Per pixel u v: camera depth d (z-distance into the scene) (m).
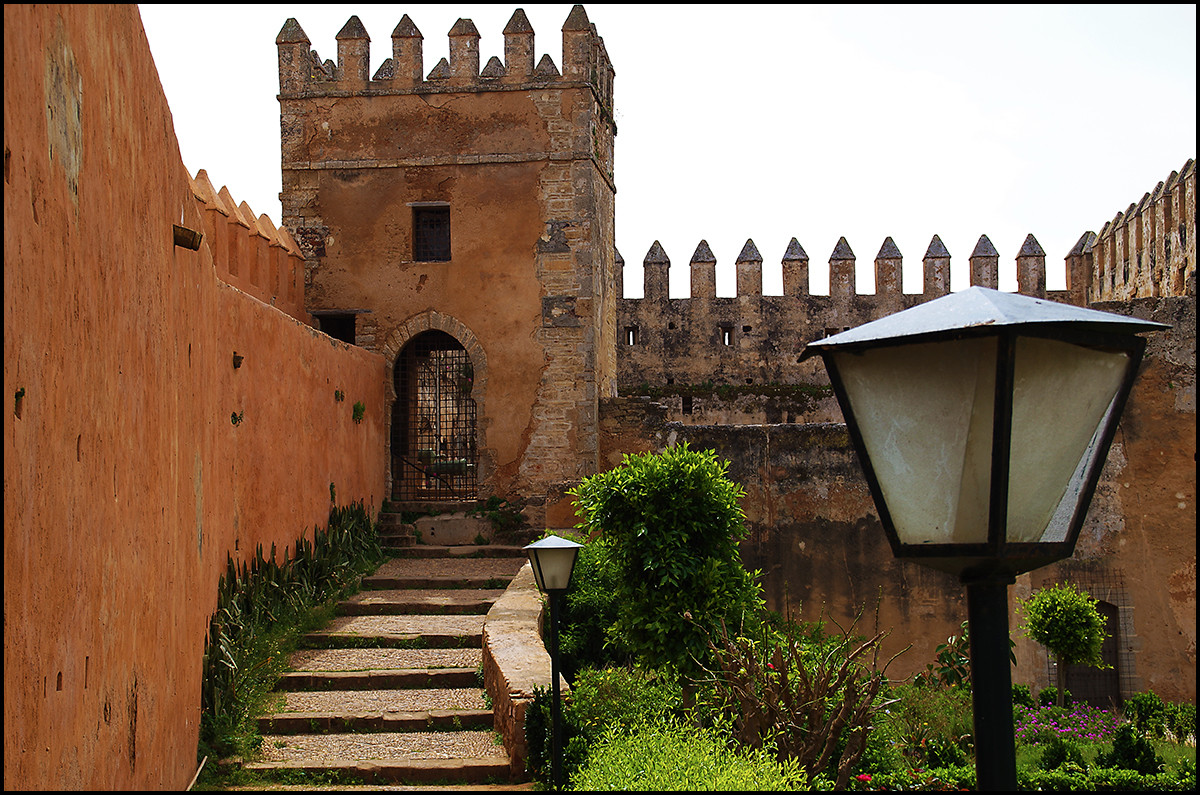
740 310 41.59
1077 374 3.49
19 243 4.78
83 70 6.00
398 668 12.95
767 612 16.92
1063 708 15.64
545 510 20.12
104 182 6.45
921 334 3.41
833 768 9.94
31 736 4.84
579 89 20.98
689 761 7.58
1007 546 3.34
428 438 23.70
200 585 10.45
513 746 10.18
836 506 18.91
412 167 21.17
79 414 5.80
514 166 21.02
